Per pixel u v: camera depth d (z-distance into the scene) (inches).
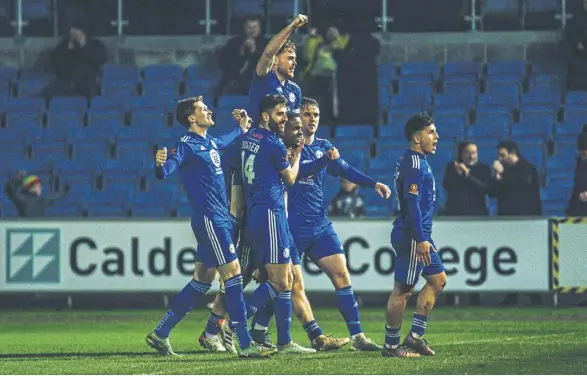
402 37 2183.8
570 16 2158.0
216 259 946.7
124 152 2032.5
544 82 2100.1
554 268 1587.1
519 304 1668.3
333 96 2000.5
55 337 1270.9
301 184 1025.5
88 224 1610.5
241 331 948.0
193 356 996.6
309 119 1023.0
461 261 1593.3
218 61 2081.7
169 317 1007.0
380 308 1630.2
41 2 2272.4
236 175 1013.2
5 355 1041.5
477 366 855.7
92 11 2251.5
